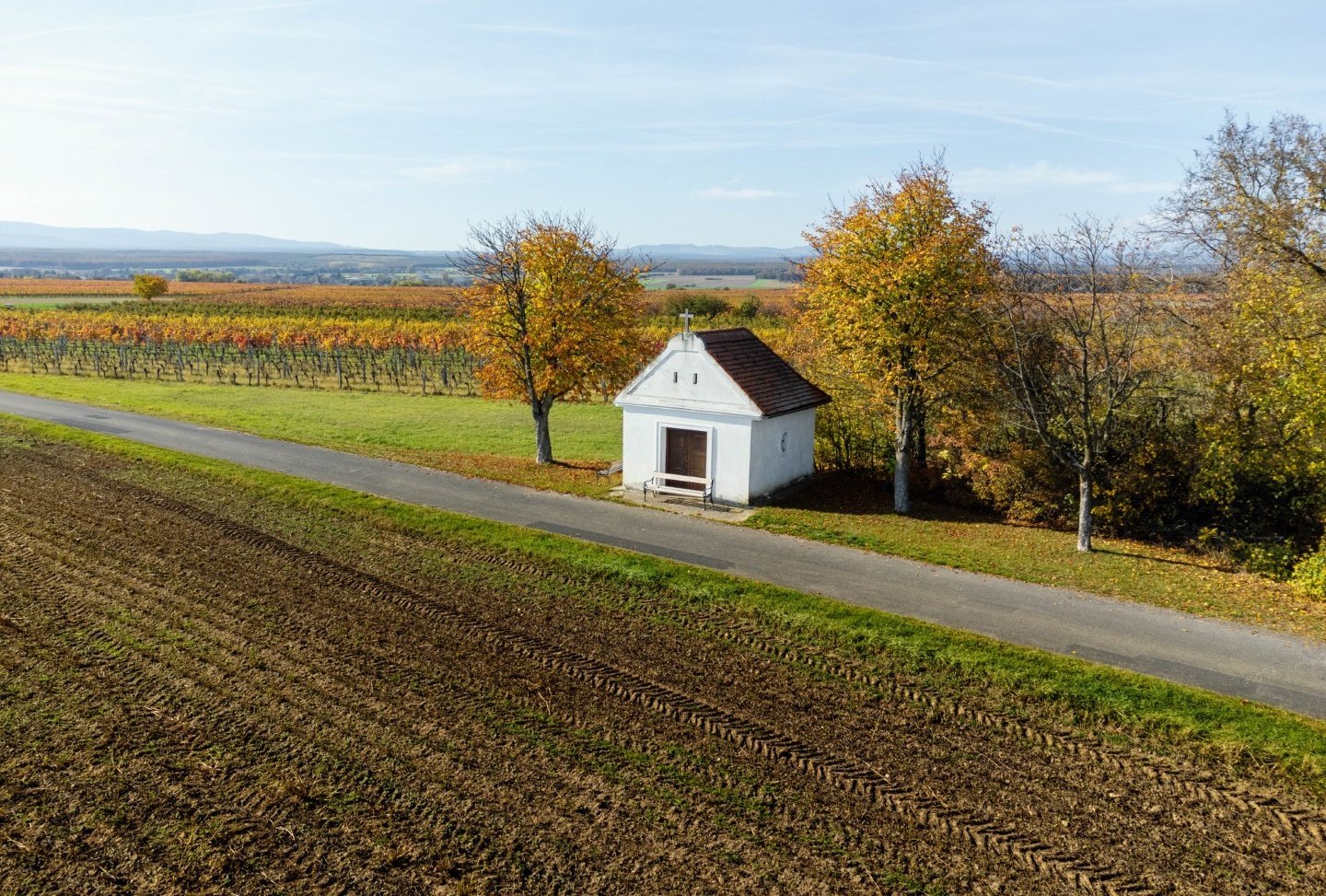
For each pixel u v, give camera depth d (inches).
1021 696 594.2
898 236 1011.3
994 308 997.2
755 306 3580.2
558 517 995.9
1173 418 1013.8
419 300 4977.9
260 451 1286.9
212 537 909.8
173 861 438.0
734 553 878.4
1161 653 659.4
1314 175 831.7
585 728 556.4
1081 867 437.1
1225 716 557.3
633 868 431.8
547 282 1219.9
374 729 552.7
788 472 1163.3
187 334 2682.1
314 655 652.7
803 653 660.7
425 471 1202.6
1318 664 642.8
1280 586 815.1
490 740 541.3
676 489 1093.1
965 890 420.5
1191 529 989.8
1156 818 474.6
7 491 1059.9
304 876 427.8
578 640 681.0
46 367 2331.4
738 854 443.2
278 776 503.2
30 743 534.6
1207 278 979.9
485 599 758.5
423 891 417.1
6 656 641.6
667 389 1093.1
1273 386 877.8
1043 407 1007.6
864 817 473.4
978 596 773.9
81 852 444.5
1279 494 928.3
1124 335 914.1
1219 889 422.9
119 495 1053.8
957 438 1098.7
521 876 426.9
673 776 506.9
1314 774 502.6
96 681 609.9
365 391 2016.5
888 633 678.5
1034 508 1046.4
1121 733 552.4
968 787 500.4
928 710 581.9
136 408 1635.1
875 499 1137.4
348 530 934.4
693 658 652.7
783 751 533.0
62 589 765.9
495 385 1259.2
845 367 1133.7
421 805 478.9
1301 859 442.3
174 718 563.5
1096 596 778.2
